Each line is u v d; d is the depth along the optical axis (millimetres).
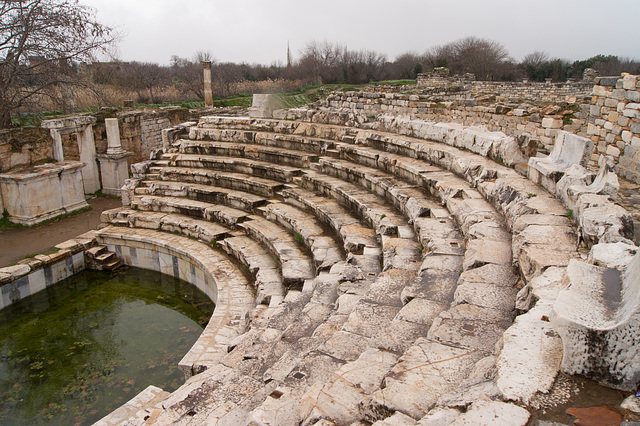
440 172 10477
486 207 7918
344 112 16031
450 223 8023
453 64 62938
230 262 11773
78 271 13805
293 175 13898
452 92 24531
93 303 11922
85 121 20328
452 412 2863
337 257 9188
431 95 22344
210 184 15516
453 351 3908
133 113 22984
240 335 7801
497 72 58938
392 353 4309
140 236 13781
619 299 3232
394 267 6961
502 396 2869
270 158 15328
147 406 7195
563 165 7758
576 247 5242
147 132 23953
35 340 10156
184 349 9633
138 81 40594
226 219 13219
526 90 32031
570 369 3000
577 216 6059
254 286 10516
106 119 20516
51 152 18312
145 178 16609
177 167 16672
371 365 4098
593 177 6812
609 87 12039
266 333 6809
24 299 12250
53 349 9773
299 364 4512
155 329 10516
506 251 6074
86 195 20766
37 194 16391
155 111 24453
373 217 9609
